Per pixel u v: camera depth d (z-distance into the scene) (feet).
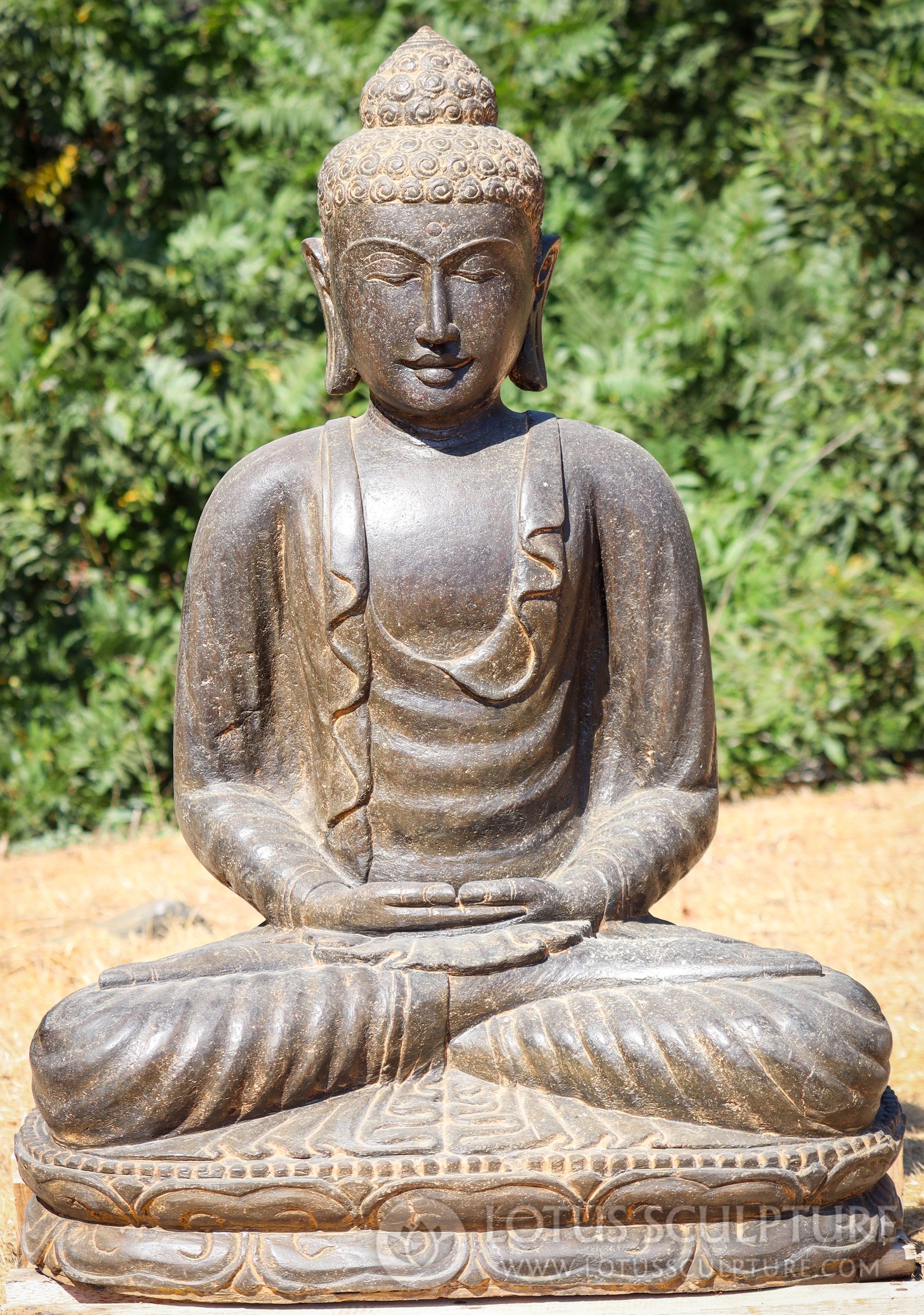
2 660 25.31
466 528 10.45
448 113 10.59
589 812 11.14
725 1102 9.03
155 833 24.48
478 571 10.39
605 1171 8.71
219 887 20.16
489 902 9.84
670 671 11.03
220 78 27.53
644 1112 9.17
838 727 24.99
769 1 28.32
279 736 11.23
